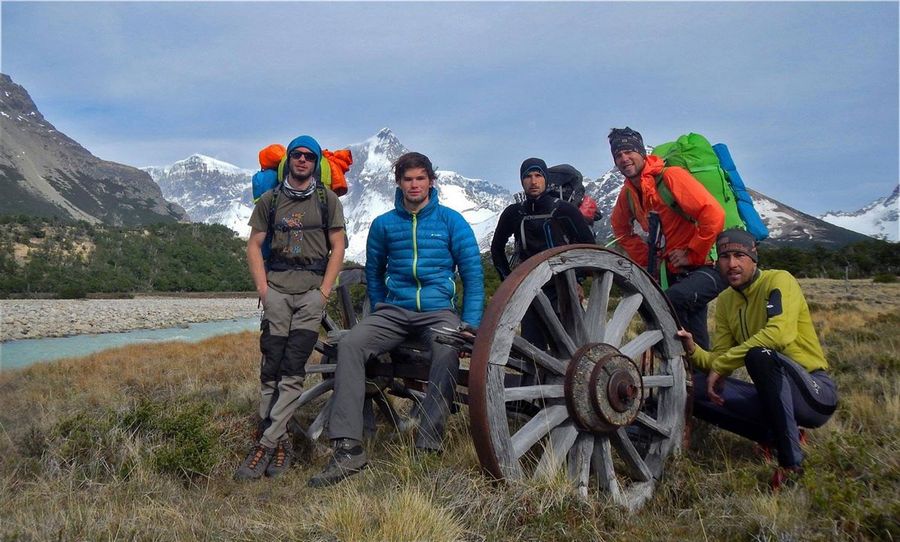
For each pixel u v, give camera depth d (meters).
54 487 3.73
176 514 3.38
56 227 161.00
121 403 5.91
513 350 3.80
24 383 10.17
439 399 3.92
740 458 4.37
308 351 4.48
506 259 5.70
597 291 3.92
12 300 89.62
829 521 3.05
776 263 72.88
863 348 8.11
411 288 4.30
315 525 3.07
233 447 4.73
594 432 3.67
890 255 77.19
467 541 2.98
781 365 3.98
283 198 4.59
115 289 123.69
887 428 4.49
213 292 133.12
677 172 4.85
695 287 4.82
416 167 4.32
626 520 3.38
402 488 3.38
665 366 4.25
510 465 3.34
